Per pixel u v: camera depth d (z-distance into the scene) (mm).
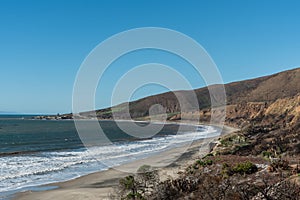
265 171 14492
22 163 29828
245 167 15461
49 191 19391
